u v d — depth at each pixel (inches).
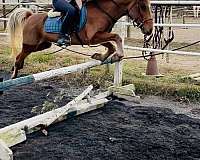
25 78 193.3
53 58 437.7
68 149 190.9
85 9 254.4
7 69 389.7
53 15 269.1
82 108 246.5
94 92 312.7
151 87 313.3
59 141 201.5
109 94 296.5
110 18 254.4
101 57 262.5
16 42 288.2
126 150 191.5
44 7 487.5
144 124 233.1
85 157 181.9
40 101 281.3
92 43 257.0
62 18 263.0
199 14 778.2
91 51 507.8
